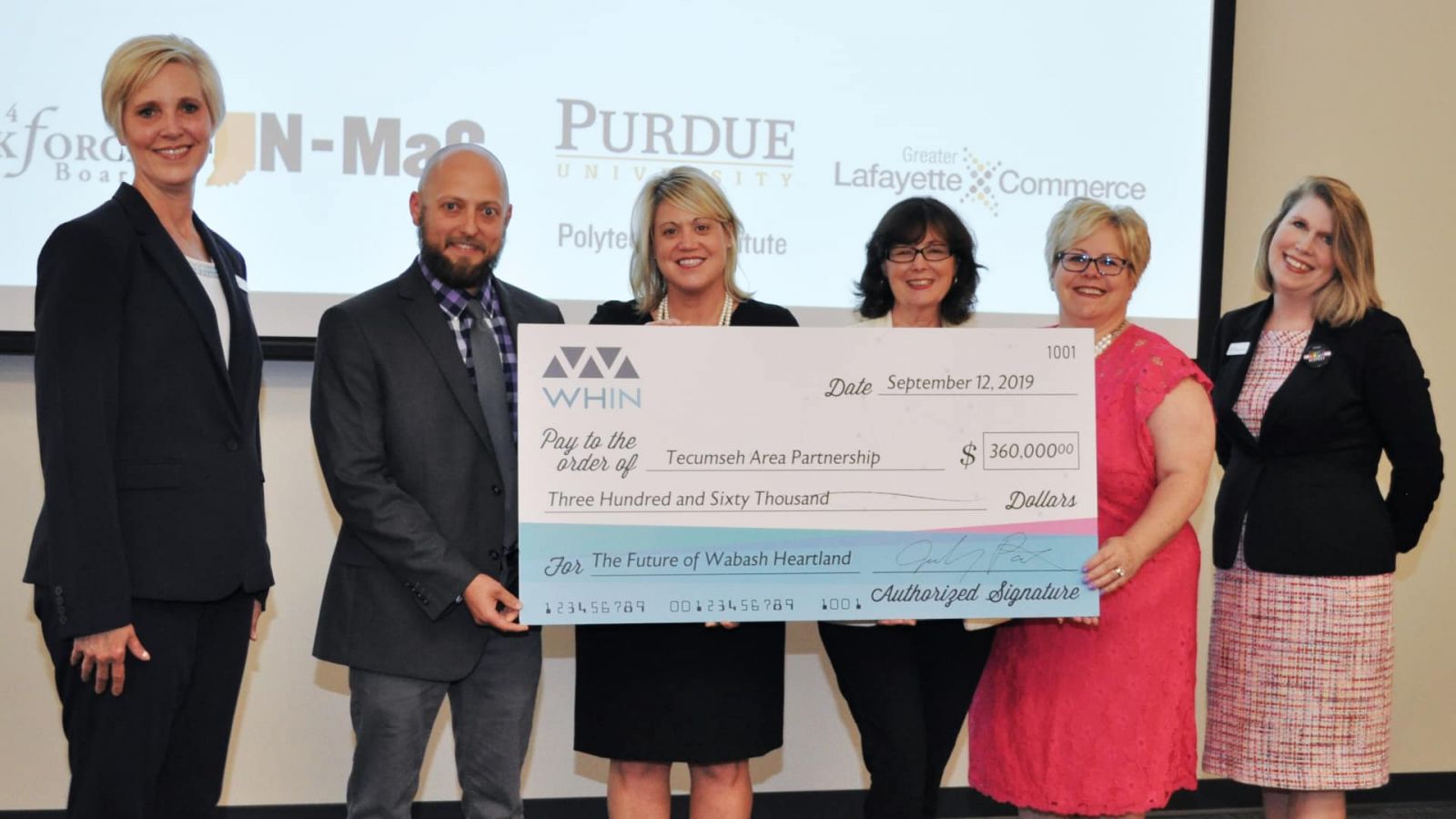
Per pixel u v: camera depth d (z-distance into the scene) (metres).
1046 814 2.33
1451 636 3.69
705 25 3.22
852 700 2.22
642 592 2.08
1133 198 3.39
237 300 2.17
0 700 3.11
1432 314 3.62
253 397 2.18
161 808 2.12
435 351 2.11
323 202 3.08
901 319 2.33
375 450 2.09
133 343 1.98
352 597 2.14
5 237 2.95
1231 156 3.50
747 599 2.10
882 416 2.12
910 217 2.26
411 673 2.10
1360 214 2.45
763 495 2.10
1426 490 2.50
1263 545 2.50
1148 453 2.21
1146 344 2.24
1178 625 2.24
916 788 2.14
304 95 3.06
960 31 3.31
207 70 2.10
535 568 2.06
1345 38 3.53
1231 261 3.52
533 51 3.15
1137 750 2.21
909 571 2.12
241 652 2.16
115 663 1.92
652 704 2.19
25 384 3.07
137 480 1.98
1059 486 2.15
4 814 3.12
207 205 3.03
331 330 2.12
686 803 3.41
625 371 2.07
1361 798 3.66
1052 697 2.26
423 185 2.13
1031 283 3.37
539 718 3.34
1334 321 2.46
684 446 2.09
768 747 2.26
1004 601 2.14
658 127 3.21
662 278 2.26
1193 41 3.39
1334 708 2.47
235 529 2.07
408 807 2.18
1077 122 3.37
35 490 3.09
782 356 2.10
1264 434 2.52
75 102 2.96
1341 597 2.46
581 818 3.36
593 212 3.19
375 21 3.08
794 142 3.27
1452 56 3.57
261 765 3.22
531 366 2.06
